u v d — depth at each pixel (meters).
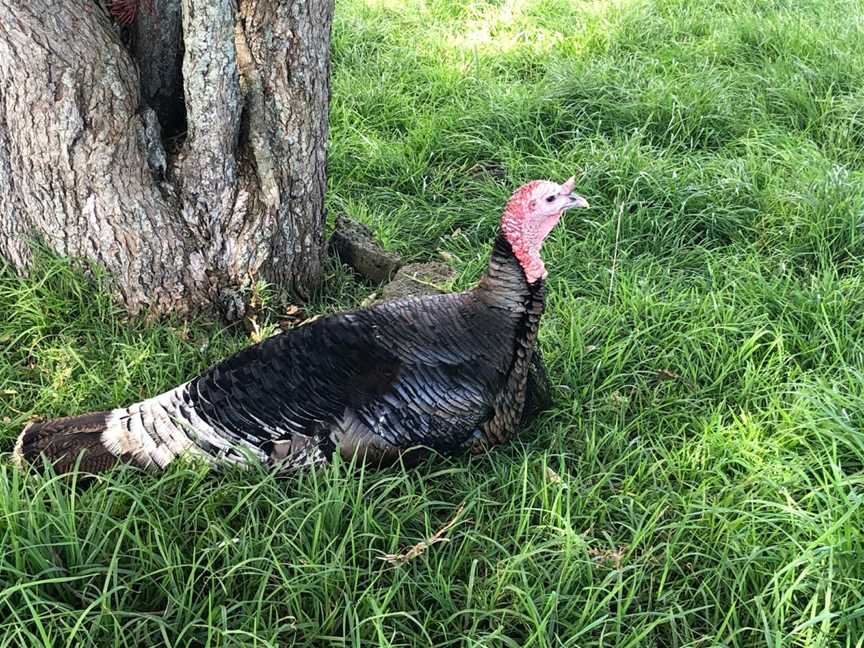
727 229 2.27
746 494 1.43
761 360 1.78
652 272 2.11
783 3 3.62
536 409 1.63
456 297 1.48
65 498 1.31
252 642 1.20
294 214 1.88
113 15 1.71
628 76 2.91
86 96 1.63
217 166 1.74
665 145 2.66
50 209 1.72
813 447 1.51
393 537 1.32
